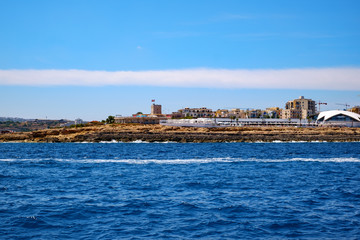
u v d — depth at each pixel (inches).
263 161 2886.3
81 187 1619.1
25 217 1074.1
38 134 7253.9
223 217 1080.8
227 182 1766.7
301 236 914.7
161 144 6077.8
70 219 1059.3
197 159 3083.2
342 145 5713.6
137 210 1163.3
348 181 1817.2
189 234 926.4
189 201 1298.0
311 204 1258.0
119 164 2669.8
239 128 7696.9
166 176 1990.7
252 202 1286.9
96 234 925.2
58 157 3376.0
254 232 943.7
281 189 1571.1
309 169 2346.2
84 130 7490.2
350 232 944.3
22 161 2906.0
